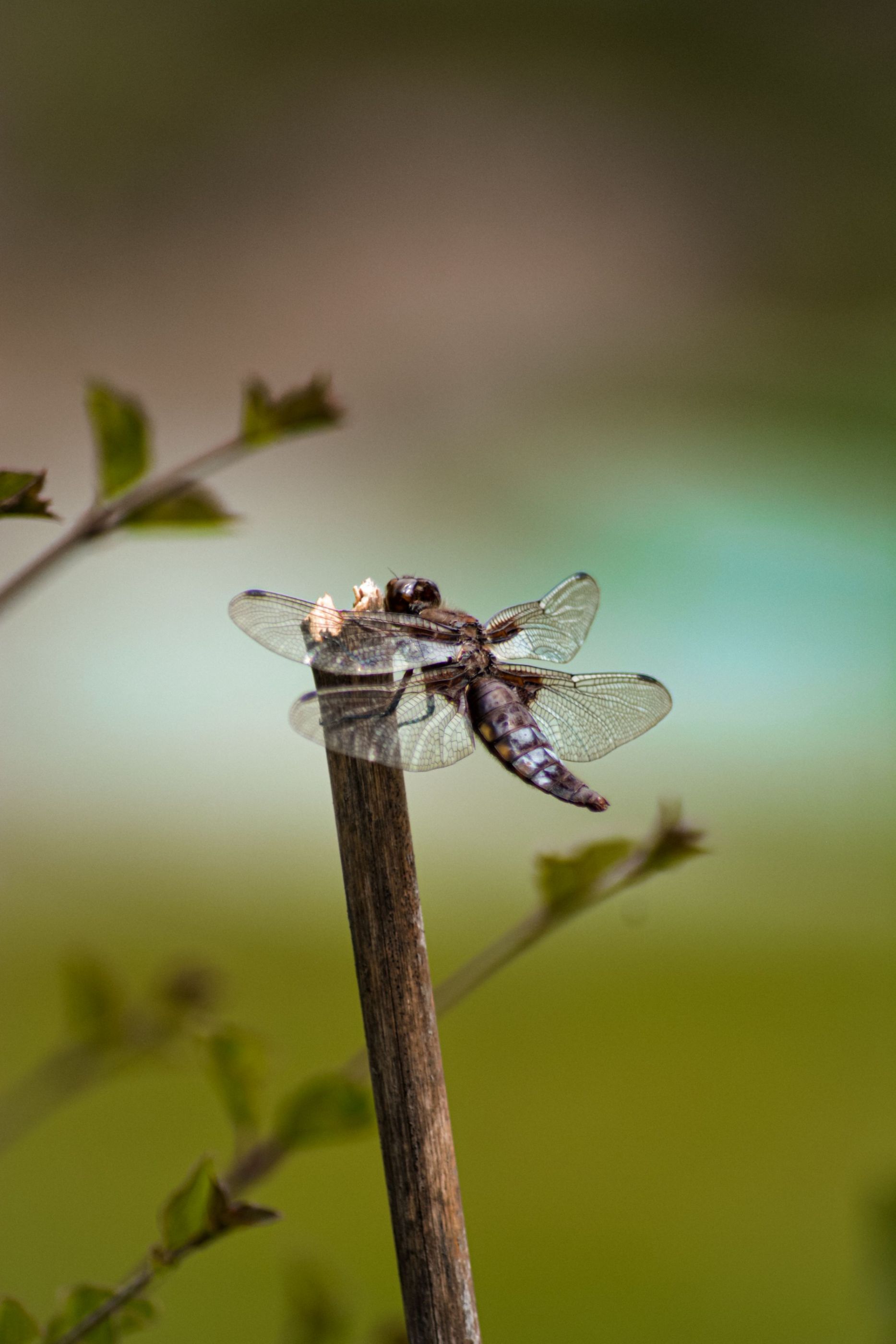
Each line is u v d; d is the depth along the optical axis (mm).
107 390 1634
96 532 1638
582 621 1697
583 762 1673
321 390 1642
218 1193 1608
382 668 1646
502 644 1682
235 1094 1650
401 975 1596
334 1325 1670
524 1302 1828
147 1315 1612
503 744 1661
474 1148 2031
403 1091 1595
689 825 1638
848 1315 1810
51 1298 1800
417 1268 1594
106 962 1682
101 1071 1684
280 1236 1847
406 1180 1595
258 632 1645
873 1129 2068
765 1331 1812
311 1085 1643
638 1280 1830
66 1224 1837
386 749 1600
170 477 1639
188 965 1688
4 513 1612
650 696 1682
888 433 5332
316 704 1635
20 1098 1680
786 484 4969
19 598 1635
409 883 1598
